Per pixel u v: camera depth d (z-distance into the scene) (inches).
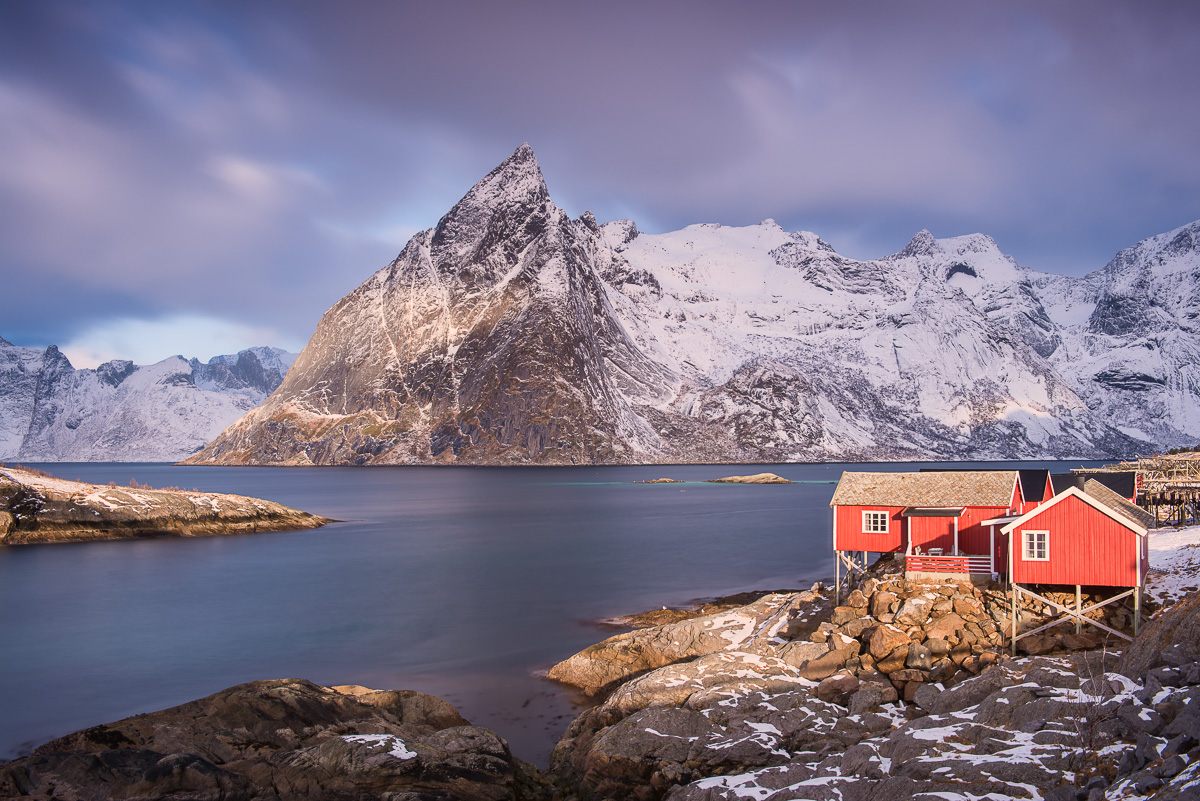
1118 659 1006.4
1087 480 1950.1
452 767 914.1
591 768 941.2
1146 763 685.9
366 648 1663.4
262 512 3969.0
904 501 1622.8
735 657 1275.8
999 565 1393.9
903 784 735.1
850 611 1370.6
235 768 887.1
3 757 1089.4
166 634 1792.6
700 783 845.8
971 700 975.6
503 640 1721.2
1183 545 1670.8
